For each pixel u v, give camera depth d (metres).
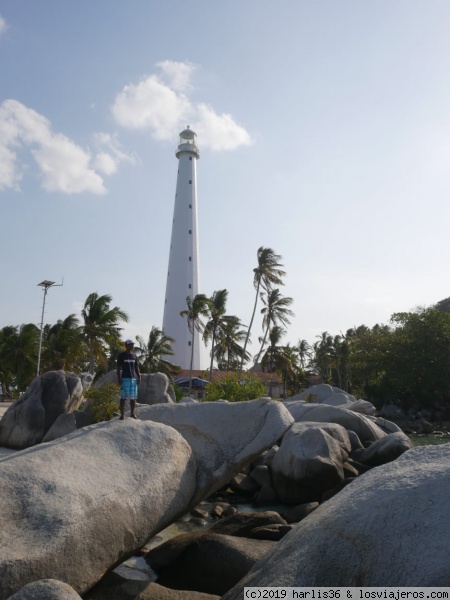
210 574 8.46
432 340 49.06
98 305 43.84
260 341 57.88
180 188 70.62
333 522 4.76
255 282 53.34
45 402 18.97
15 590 5.68
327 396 34.41
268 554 5.36
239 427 10.05
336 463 15.53
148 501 7.61
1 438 18.70
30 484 6.72
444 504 4.33
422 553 3.96
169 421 10.33
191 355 59.91
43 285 41.12
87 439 8.19
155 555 9.20
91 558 6.55
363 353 53.78
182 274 68.06
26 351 49.34
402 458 5.65
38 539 6.10
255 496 16.16
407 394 51.16
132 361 10.16
